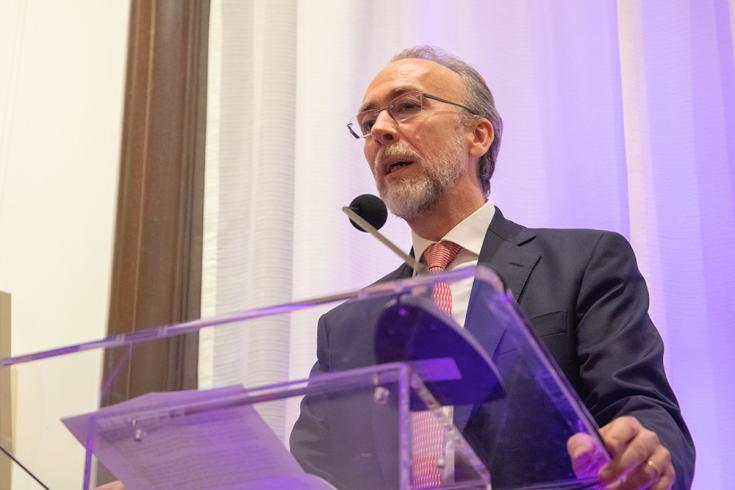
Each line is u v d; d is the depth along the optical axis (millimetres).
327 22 5074
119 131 5129
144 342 2047
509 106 4801
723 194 4426
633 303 3115
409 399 1863
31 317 4879
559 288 3182
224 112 4961
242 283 4730
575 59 4766
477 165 3947
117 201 4875
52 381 2150
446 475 2029
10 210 5023
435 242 3771
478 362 1878
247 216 4828
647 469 2234
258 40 5098
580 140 4637
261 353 4035
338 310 2412
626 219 4461
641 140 4473
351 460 2047
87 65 5242
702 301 4324
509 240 3479
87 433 2076
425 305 1844
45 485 2342
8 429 2244
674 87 4613
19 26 5289
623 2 4641
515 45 4887
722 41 4648
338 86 4957
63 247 4980
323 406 1992
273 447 1981
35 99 5188
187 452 2045
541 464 2189
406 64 3910
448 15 5023
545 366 1939
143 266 4668
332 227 4754
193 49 5031
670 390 2859
